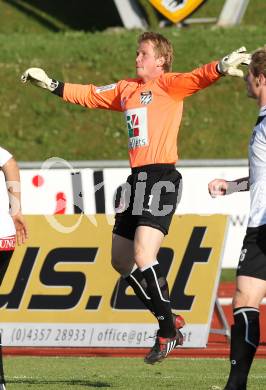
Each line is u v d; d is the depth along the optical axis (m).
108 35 88.56
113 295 36.44
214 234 36.34
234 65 24.88
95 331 36.38
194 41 85.00
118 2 91.62
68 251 36.91
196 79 25.50
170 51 26.88
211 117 78.56
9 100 80.50
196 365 32.88
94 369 31.70
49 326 36.62
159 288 26.02
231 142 76.31
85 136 77.50
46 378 28.92
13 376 29.64
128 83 27.27
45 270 36.91
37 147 76.31
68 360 34.75
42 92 81.38
